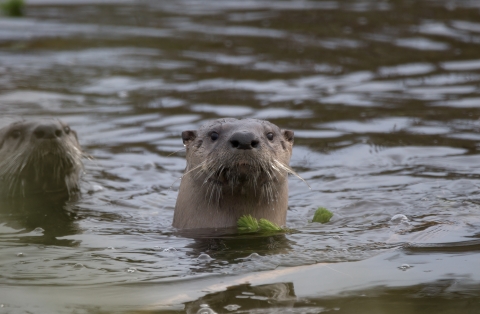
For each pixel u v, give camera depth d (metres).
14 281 8.81
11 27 30.41
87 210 12.51
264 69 23.05
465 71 21.73
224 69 23.20
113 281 8.79
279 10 33.53
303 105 18.69
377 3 34.28
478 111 17.53
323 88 20.50
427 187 12.91
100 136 16.67
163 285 8.62
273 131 11.22
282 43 26.83
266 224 11.00
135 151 15.72
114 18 32.69
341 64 23.34
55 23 31.44
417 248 9.88
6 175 13.05
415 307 7.83
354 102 18.86
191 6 35.69
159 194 13.45
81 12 34.28
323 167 14.45
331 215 11.66
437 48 24.97
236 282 8.69
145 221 11.87
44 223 11.72
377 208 12.05
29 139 12.84
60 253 10.01
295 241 10.41
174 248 10.22
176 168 14.86
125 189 13.69
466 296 8.13
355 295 8.21
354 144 15.57
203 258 9.65
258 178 10.61
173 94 20.28
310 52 25.20
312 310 7.77
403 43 25.92
